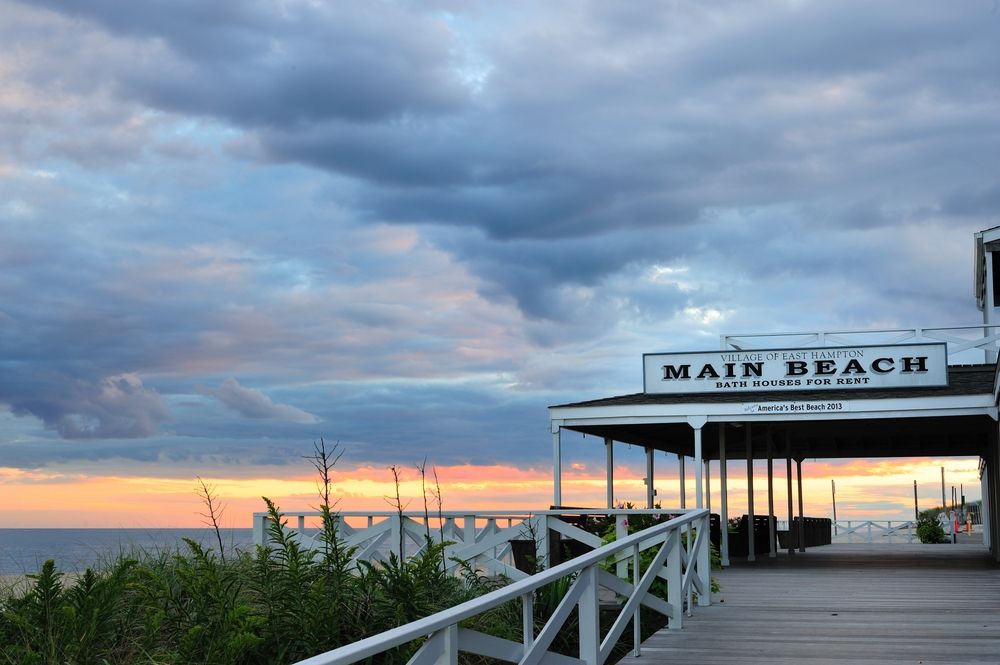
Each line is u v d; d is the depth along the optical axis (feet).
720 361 58.65
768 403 54.95
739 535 69.92
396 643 12.10
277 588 23.89
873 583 44.60
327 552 25.54
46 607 21.36
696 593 35.40
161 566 25.86
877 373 56.24
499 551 45.39
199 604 21.86
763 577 48.32
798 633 28.17
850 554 73.56
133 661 20.31
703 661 23.75
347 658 10.92
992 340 58.90
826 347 57.16
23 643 20.57
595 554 21.04
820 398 54.60
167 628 22.21
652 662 23.65
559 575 18.30
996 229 64.95
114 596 22.15
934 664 23.21
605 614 35.86
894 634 27.96
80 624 20.97
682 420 55.83
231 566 26.55
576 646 28.78
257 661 21.53
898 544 98.99
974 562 61.11
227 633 20.75
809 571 52.49
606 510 42.96
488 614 26.18
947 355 55.47
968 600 36.83
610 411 56.75
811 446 83.71
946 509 174.09
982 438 77.61
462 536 43.37
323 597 22.36
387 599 23.59
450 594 26.61
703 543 35.37
